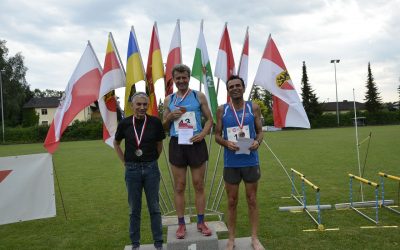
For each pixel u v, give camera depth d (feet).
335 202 25.58
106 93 20.93
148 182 15.39
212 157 60.18
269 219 21.83
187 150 15.96
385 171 38.19
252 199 15.76
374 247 16.38
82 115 201.26
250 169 15.40
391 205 23.68
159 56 21.24
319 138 95.81
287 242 17.63
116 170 48.24
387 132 107.65
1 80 168.66
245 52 22.17
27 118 228.22
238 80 15.33
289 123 21.98
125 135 15.47
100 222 23.06
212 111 21.67
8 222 20.17
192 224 17.76
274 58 22.17
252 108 15.80
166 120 16.25
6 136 147.95
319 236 18.30
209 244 15.51
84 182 39.24
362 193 25.72
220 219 21.91
